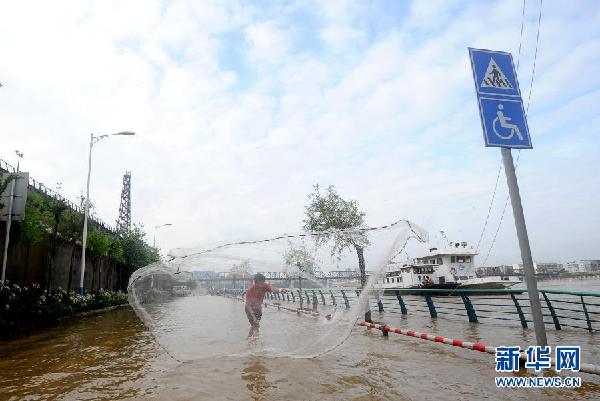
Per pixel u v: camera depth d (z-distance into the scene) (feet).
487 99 20.33
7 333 37.19
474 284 108.99
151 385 17.78
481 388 15.81
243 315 32.45
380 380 17.42
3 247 48.80
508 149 19.94
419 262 131.64
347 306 37.29
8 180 45.47
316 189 75.15
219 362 21.47
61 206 60.75
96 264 90.43
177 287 43.60
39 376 20.38
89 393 16.85
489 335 29.09
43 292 48.62
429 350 24.14
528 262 18.76
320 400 14.85
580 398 14.34
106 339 34.35
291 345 23.68
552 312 31.17
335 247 27.27
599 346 23.50
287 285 28.27
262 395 15.61
